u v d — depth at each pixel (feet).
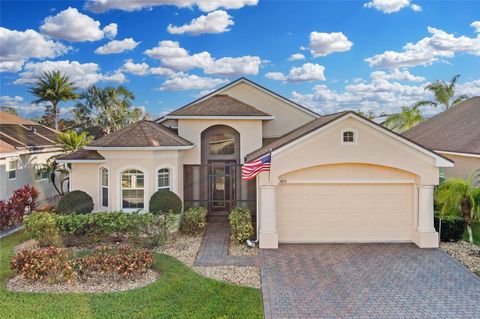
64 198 59.11
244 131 72.43
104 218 51.65
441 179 82.74
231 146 74.02
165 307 32.96
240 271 43.32
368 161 52.21
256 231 57.88
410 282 39.96
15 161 83.82
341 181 54.19
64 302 33.58
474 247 52.06
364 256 48.70
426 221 52.54
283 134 82.99
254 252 50.67
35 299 34.17
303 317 32.30
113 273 38.99
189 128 71.82
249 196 73.46
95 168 63.72
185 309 32.81
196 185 72.69
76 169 63.77
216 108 73.72
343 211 55.01
